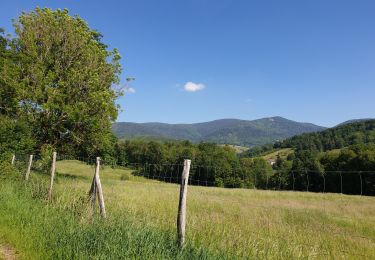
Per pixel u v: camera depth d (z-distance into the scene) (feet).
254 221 44.06
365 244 36.06
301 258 27.76
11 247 24.81
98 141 109.29
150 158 283.38
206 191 100.01
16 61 94.48
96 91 101.30
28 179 54.60
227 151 250.98
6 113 90.63
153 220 33.58
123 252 21.84
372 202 75.25
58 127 98.48
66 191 44.21
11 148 63.57
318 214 58.75
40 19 97.30
